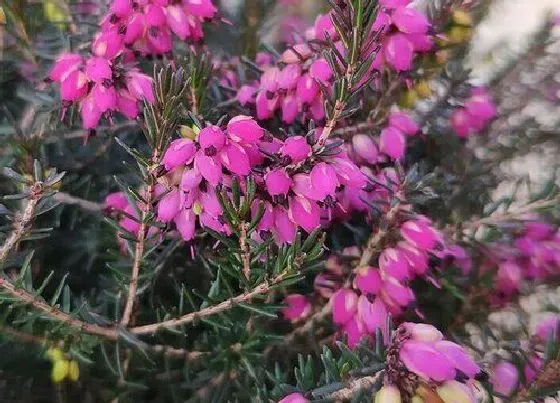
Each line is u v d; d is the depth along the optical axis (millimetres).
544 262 98
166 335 102
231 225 68
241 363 91
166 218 70
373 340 81
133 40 84
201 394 95
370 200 88
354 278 84
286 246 71
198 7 86
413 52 88
